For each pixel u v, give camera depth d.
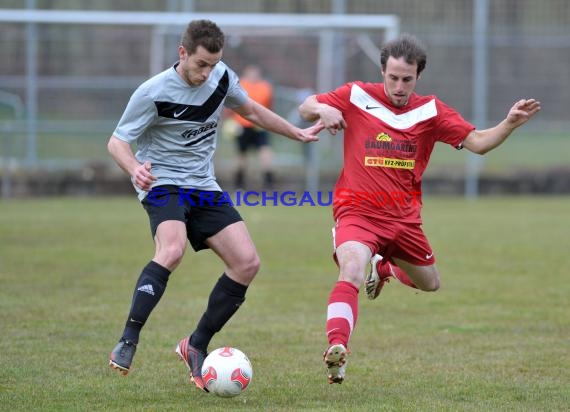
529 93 58.88
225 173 56.69
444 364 17.98
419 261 17.14
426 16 58.53
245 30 55.75
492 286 27.17
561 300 24.94
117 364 14.89
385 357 18.62
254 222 44.03
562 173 59.19
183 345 16.44
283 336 20.56
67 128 54.78
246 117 17.27
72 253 32.72
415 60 16.14
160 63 55.78
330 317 15.01
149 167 15.17
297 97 57.72
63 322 21.61
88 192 56.16
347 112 16.92
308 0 58.81
